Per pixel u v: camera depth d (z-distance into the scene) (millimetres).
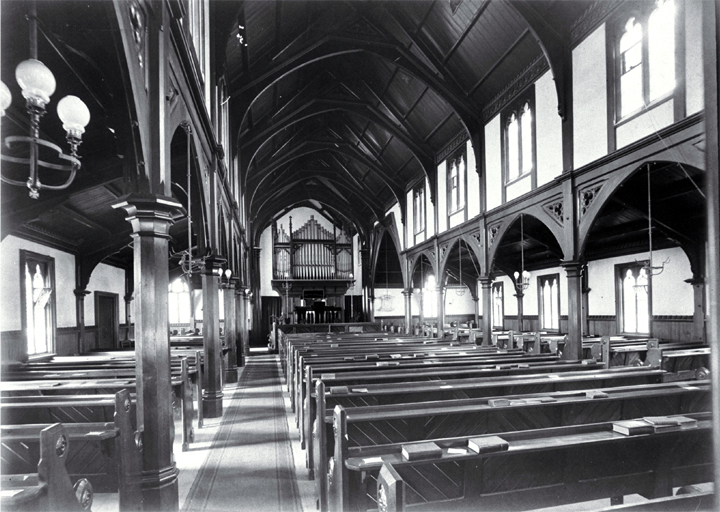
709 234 1244
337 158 25453
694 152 7520
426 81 14688
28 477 2949
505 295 25062
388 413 4457
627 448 4242
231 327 14062
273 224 30391
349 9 13805
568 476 4055
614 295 16578
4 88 3375
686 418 4312
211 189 9008
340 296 30938
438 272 18875
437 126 17844
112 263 17578
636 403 5660
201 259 8703
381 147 22141
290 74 15688
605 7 9656
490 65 13562
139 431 4484
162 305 4645
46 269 12672
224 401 11117
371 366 7828
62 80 5941
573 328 10328
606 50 9609
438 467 3590
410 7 13555
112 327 17750
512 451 3555
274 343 24062
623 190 11750
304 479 6012
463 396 6219
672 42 8094
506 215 13586
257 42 12609
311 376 6141
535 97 12164
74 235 13617
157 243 4590
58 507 2963
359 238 31500
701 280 12852
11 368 9414
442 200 18688
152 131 4555
